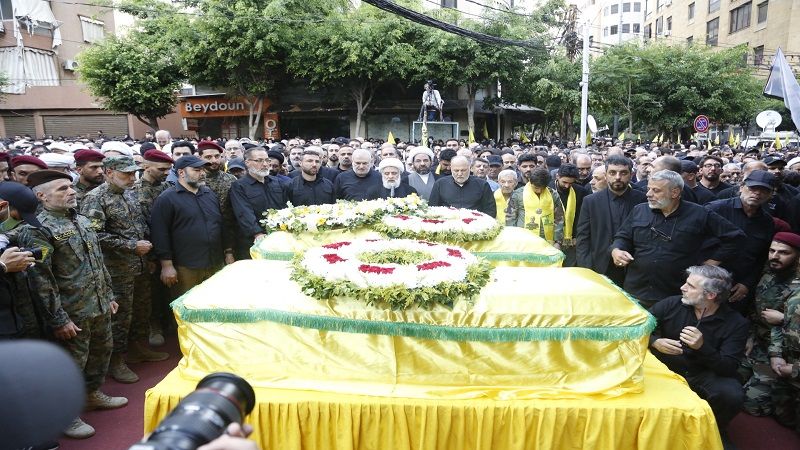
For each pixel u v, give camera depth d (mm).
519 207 5840
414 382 2818
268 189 5852
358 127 21438
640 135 30516
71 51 28844
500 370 2852
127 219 4590
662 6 52812
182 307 2980
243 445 1039
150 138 16188
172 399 2773
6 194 3486
